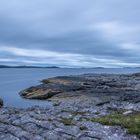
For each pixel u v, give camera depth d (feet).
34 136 65.57
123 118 78.23
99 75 461.37
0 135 68.69
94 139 61.46
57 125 71.97
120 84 242.99
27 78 538.06
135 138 61.36
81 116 84.43
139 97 151.33
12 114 89.25
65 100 161.48
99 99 148.46
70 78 340.18
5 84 364.17
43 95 183.62
